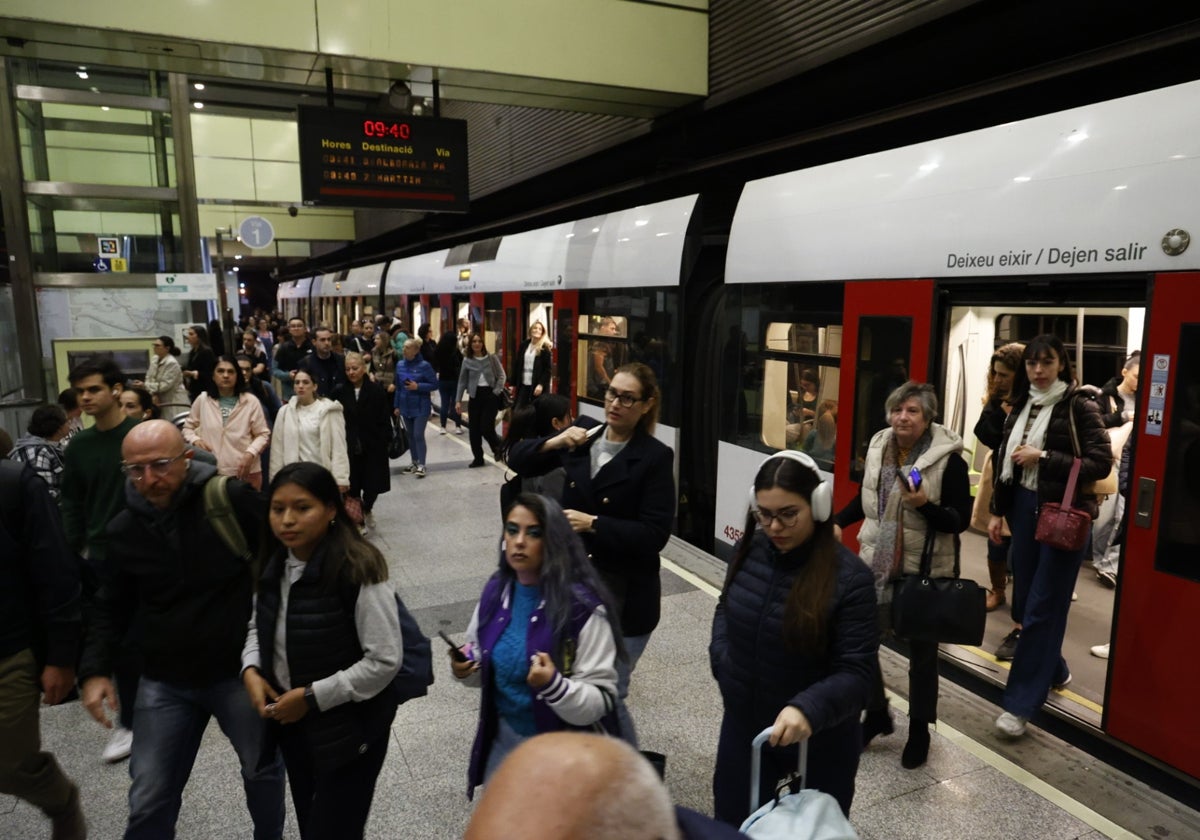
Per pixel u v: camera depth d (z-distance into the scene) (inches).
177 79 335.9
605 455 122.0
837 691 77.8
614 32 273.1
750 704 88.9
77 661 103.1
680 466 273.7
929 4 207.6
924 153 173.8
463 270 487.2
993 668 168.1
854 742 87.7
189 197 342.0
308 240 920.3
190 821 119.5
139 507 92.3
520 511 87.5
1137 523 128.7
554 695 80.0
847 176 193.3
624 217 307.4
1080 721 143.1
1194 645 121.6
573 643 85.1
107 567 95.5
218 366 216.1
